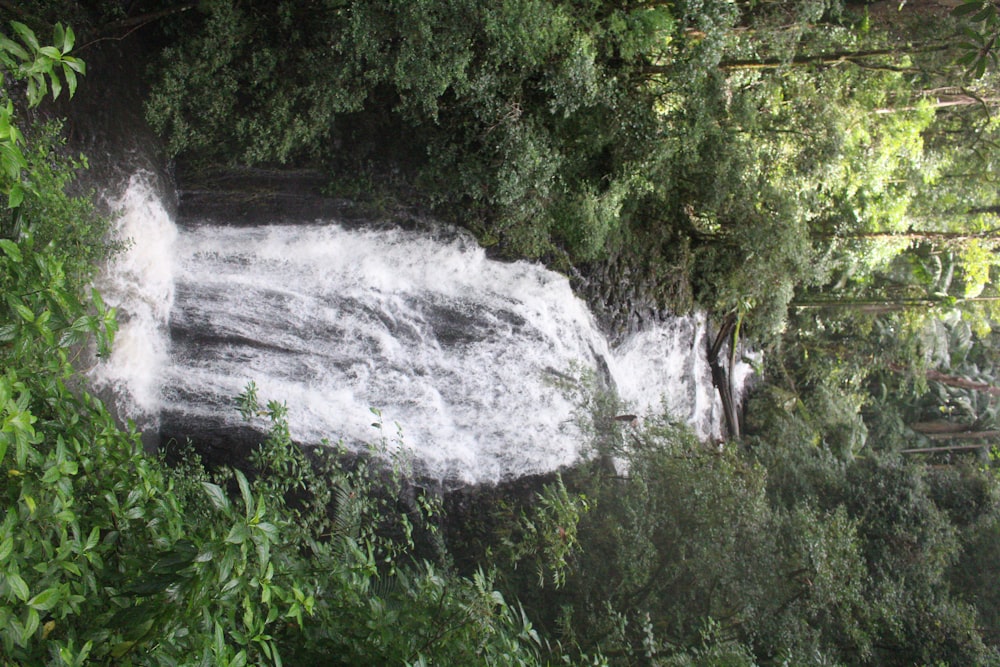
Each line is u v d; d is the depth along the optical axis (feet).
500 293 40.16
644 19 34.91
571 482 40.86
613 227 40.98
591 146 38.04
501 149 35.19
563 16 33.06
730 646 31.83
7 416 12.44
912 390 68.49
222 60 30.96
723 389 53.36
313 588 17.65
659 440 39.88
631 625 34.81
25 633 12.18
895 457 59.36
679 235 46.16
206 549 13.03
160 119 31.40
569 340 42.45
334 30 31.32
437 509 32.30
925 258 61.31
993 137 59.06
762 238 44.06
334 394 36.04
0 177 15.01
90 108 29.53
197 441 33.22
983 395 70.03
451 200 37.93
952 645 42.11
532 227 39.22
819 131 43.11
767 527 37.19
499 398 40.11
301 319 35.81
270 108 32.30
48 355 15.83
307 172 35.73
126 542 15.85
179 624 13.84
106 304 30.12
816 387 61.67
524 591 37.06
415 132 36.24
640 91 38.04
